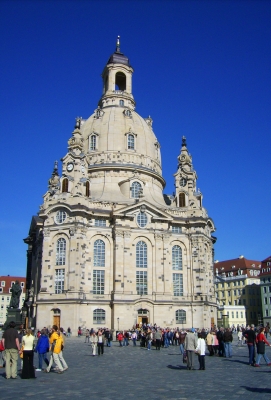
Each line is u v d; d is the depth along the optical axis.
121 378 27.41
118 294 89.62
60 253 90.81
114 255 92.62
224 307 140.62
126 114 115.56
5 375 28.19
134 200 101.19
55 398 19.84
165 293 93.56
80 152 99.44
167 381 25.97
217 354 47.06
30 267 121.88
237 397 20.14
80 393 21.30
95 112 117.25
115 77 126.62
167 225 98.00
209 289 105.50
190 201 104.12
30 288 112.50
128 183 104.19
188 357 32.72
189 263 99.12
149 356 46.59
